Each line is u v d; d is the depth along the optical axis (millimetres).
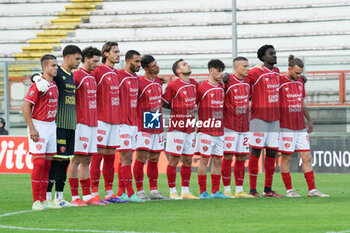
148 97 31797
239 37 73562
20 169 50812
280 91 33969
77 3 82250
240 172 33938
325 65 53125
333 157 49312
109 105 29953
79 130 28547
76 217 24406
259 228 21469
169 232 20641
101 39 77125
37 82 26250
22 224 22656
